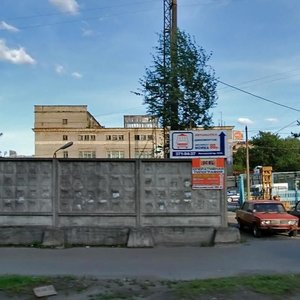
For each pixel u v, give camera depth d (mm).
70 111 122688
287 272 10109
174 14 25703
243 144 100250
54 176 14664
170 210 14773
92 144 119812
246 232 21000
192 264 11117
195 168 14906
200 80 25234
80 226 14516
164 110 24828
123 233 14328
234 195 49438
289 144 93438
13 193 14609
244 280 8836
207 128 25234
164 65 25328
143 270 10266
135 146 119312
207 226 14789
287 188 34938
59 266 10703
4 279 8727
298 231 20844
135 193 14758
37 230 14242
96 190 14703
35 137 120812
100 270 10234
